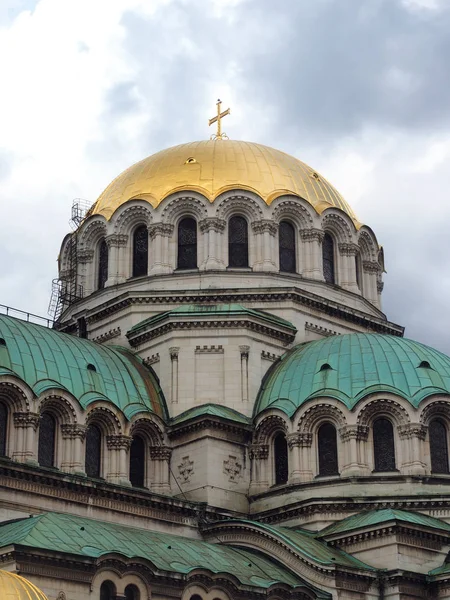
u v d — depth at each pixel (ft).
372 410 245.65
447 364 260.21
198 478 245.04
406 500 237.25
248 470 251.39
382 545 224.53
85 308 285.43
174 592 200.44
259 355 263.08
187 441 249.14
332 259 290.35
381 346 259.60
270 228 279.08
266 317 265.34
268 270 275.80
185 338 260.21
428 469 243.19
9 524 209.77
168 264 276.41
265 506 246.68
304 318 274.77
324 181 302.66
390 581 220.02
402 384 249.34
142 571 197.88
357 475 240.94
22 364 234.17
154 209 279.49
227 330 261.24
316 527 237.25
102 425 239.30
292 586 211.82
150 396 254.68
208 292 270.46
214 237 276.62
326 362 255.50
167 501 236.22
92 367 247.50
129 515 231.91
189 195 279.49
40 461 228.02
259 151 297.33
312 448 246.27
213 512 241.55
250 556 225.76
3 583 164.66
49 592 187.52
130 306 271.28
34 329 250.16
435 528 228.22
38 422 227.40
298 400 250.57
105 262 287.28
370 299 296.30
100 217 287.89
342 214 290.76
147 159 299.99
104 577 194.18
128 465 240.12
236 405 255.91
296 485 243.19
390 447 245.45
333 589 215.10
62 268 301.02
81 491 226.17
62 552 190.08
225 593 206.18
